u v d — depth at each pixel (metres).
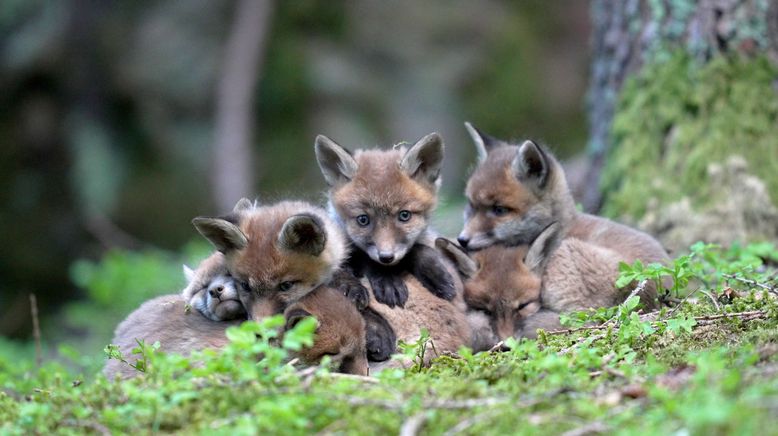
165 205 28.92
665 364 7.73
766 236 13.22
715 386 6.23
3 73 28.55
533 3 32.72
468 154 30.22
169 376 7.38
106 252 25.75
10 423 7.25
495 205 12.25
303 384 7.14
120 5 29.88
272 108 30.44
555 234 11.04
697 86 13.79
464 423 6.34
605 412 6.35
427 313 9.84
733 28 13.77
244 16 29.81
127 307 16.56
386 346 9.45
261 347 7.12
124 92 29.50
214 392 7.06
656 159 13.96
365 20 31.17
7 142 28.59
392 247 10.48
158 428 6.76
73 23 28.92
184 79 29.83
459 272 10.95
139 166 29.45
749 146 13.50
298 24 31.03
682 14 13.98
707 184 13.41
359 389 7.21
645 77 14.24
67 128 28.86
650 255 11.20
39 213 28.38
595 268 10.80
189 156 29.50
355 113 30.36
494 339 10.50
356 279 10.23
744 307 9.01
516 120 31.06
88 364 11.15
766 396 5.92
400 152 11.91
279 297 9.55
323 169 11.89
